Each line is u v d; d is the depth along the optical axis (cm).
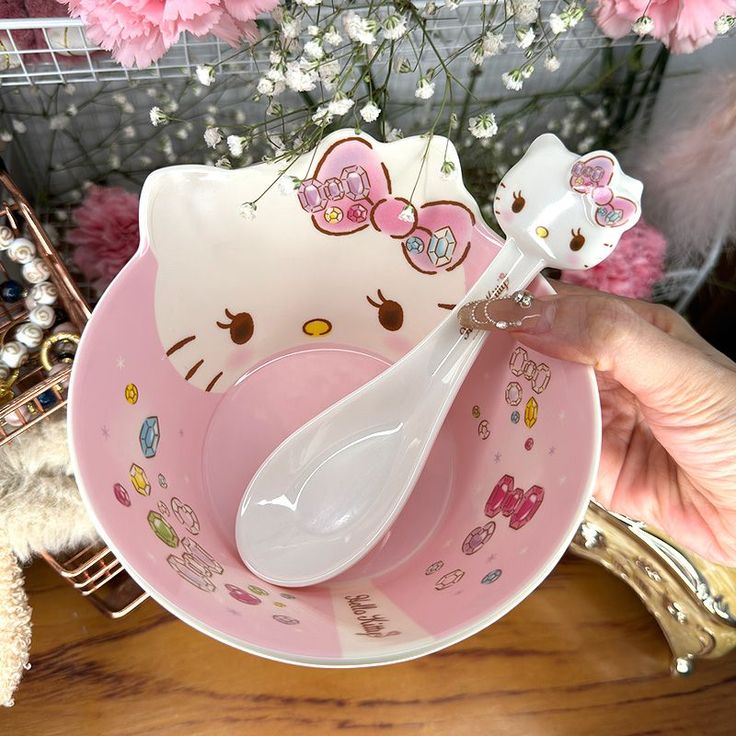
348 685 62
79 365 37
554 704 63
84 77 52
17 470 52
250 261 48
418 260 49
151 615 63
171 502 42
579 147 63
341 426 47
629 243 64
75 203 62
